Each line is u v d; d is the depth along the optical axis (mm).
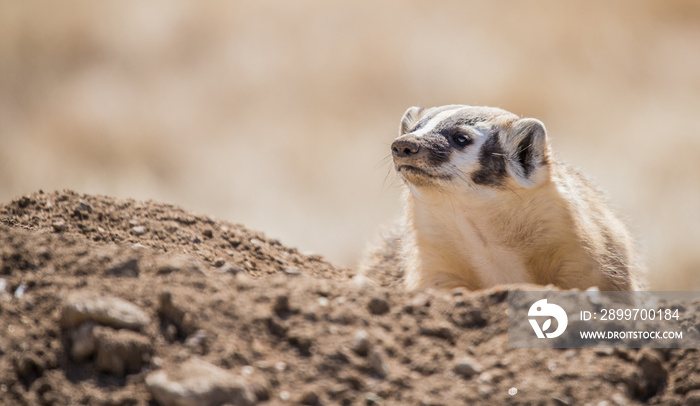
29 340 16188
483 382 16266
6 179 62312
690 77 75312
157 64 82000
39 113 71938
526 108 70812
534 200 25469
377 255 30781
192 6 86375
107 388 15547
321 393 15734
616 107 70062
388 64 76438
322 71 77062
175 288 17188
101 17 86125
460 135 26000
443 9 84250
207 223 25766
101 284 17281
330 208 59656
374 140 68500
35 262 17969
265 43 82562
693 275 49594
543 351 17062
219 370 15586
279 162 64562
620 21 81562
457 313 17812
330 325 16969
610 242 26203
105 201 24781
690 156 59906
